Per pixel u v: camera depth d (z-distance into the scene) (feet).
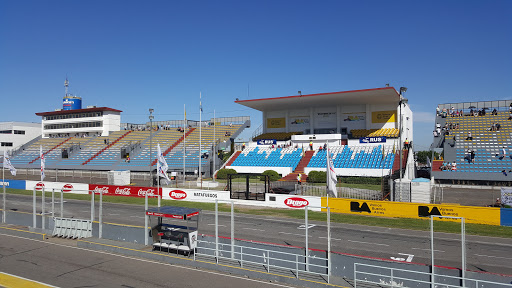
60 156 245.86
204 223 88.99
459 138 171.94
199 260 57.82
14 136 300.81
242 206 114.21
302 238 73.56
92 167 217.36
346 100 184.55
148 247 65.16
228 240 58.75
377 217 94.43
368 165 162.09
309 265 52.44
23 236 77.20
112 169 209.67
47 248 67.51
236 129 235.61
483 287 42.06
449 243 69.41
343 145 183.01
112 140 252.62
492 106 192.75
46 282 49.67
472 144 166.09
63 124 293.64
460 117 190.08
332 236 75.20
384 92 161.89
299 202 105.70
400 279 46.37
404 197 99.35
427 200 96.63
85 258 61.16
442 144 177.58
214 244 59.67
